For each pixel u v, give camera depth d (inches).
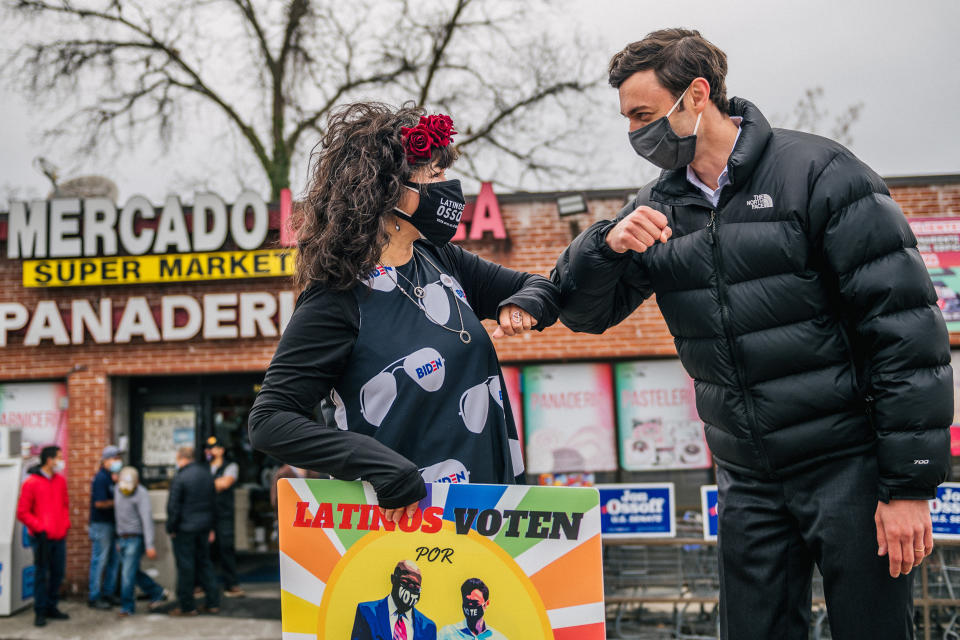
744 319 67.3
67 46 496.7
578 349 356.8
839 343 65.6
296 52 516.4
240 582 390.3
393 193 59.3
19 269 379.9
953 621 244.8
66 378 380.8
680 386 356.8
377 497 52.8
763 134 67.4
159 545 369.7
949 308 345.4
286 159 534.0
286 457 55.0
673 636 268.1
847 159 64.8
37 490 317.4
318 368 56.6
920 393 59.1
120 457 377.4
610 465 356.2
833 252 63.1
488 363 62.3
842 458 65.6
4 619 327.6
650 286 79.2
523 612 51.9
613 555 262.1
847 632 65.0
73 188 474.9
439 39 514.0
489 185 367.6
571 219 368.8
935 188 352.5
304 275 59.2
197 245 366.9
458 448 58.4
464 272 72.4
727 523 72.4
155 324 372.2
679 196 71.6
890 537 61.2
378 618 54.1
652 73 66.8
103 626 311.6
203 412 402.9
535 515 52.0
